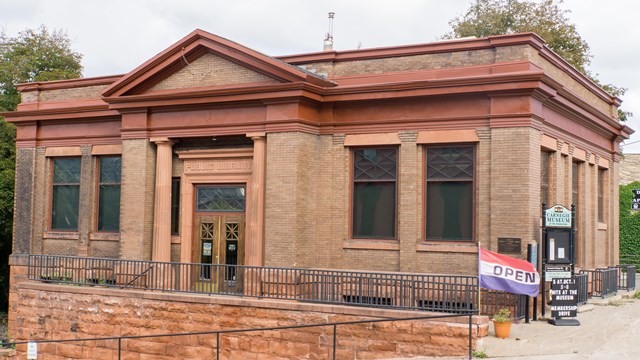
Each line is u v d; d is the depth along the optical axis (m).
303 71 19.83
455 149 19.55
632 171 40.94
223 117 21.17
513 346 14.87
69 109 24.97
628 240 37.31
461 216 19.39
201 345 18.72
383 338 16.27
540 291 18.61
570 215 18.53
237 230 21.75
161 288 20.78
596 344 14.88
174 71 22.19
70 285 21.62
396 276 16.95
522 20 42.44
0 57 42.38
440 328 15.59
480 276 16.14
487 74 18.97
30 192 26.11
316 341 17.19
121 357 19.94
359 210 20.75
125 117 22.77
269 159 20.20
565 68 22.45
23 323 22.08
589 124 24.41
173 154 22.72
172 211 22.88
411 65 20.28
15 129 35.62
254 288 20.14
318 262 20.73
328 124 20.83
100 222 25.14
